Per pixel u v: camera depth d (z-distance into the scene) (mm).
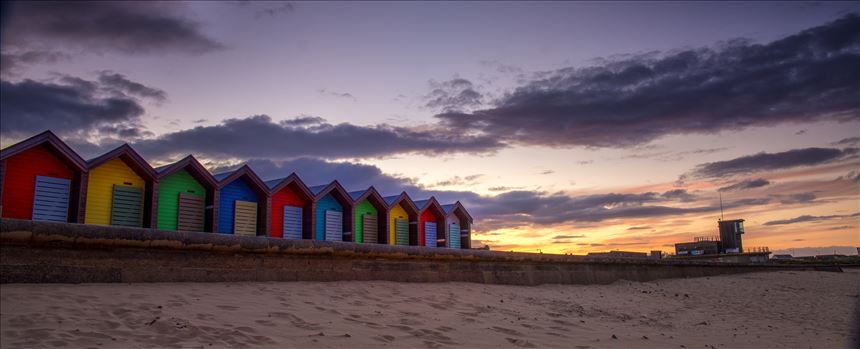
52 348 6258
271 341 7477
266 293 10305
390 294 12039
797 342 11602
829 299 20719
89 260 9312
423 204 30016
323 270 12516
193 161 21016
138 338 6957
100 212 19062
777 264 33250
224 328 7754
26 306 7531
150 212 19734
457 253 15586
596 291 18422
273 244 11633
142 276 9844
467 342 8844
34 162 17766
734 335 12211
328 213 25781
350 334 8344
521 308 12984
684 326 13211
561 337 10055
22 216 17281
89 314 7609
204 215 21656
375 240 27516
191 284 10203
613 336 10516
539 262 18344
